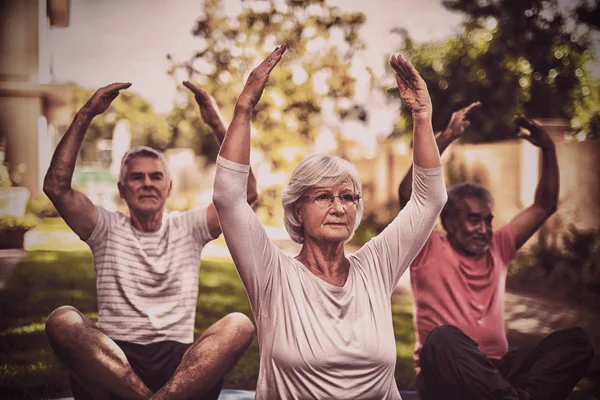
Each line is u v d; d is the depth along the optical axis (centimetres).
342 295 254
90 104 455
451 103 797
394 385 261
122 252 468
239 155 243
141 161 477
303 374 246
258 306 254
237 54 750
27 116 702
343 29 766
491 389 459
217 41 747
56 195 456
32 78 705
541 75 795
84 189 764
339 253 262
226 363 432
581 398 550
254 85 248
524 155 775
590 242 725
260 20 750
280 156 765
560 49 789
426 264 508
